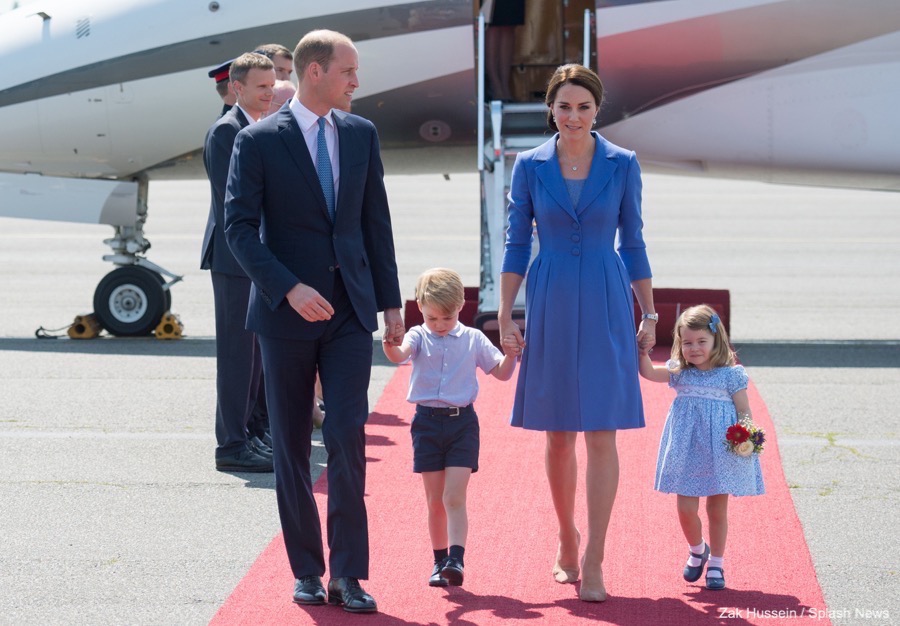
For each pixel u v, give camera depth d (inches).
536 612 310.7
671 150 743.7
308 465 324.2
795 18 701.9
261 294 317.7
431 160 767.1
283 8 709.3
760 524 385.1
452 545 325.7
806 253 1317.7
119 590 332.2
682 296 730.8
